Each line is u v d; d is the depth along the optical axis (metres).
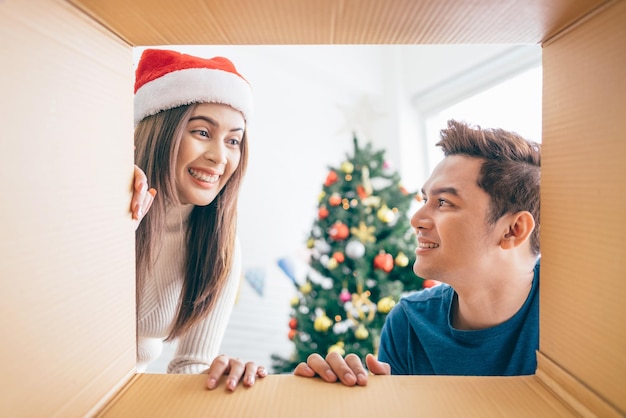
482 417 0.43
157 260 1.07
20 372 0.33
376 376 0.54
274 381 0.53
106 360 0.47
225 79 1.08
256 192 2.92
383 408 0.46
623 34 0.37
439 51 3.04
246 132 1.16
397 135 3.32
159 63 1.11
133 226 0.55
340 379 0.53
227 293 1.18
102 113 0.46
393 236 1.95
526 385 0.50
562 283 0.47
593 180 0.41
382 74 3.45
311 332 1.95
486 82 2.76
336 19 0.46
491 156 0.87
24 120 0.34
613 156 0.38
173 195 1.05
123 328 0.51
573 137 0.45
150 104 1.05
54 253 0.38
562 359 0.47
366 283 1.90
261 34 0.50
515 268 0.86
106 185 0.47
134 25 0.47
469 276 0.87
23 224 0.34
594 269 0.41
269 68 3.01
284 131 3.07
